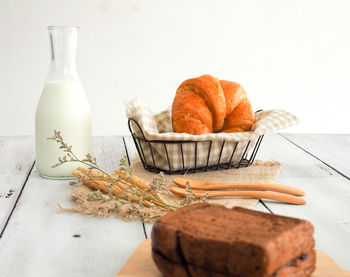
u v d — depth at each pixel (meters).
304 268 0.46
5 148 1.08
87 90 2.17
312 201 0.72
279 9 2.20
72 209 0.66
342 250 0.55
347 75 2.30
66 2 2.08
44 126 0.82
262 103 2.29
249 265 0.41
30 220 0.63
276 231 0.45
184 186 0.77
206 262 0.44
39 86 2.14
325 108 2.32
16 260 0.52
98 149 1.07
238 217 0.49
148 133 0.83
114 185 0.70
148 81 2.19
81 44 2.12
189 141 0.84
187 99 0.92
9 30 2.07
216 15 2.17
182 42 2.18
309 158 1.01
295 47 2.24
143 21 2.14
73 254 0.53
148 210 0.64
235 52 2.21
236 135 0.86
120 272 0.48
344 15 2.23
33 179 0.83
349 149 1.11
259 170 0.89
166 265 0.46
